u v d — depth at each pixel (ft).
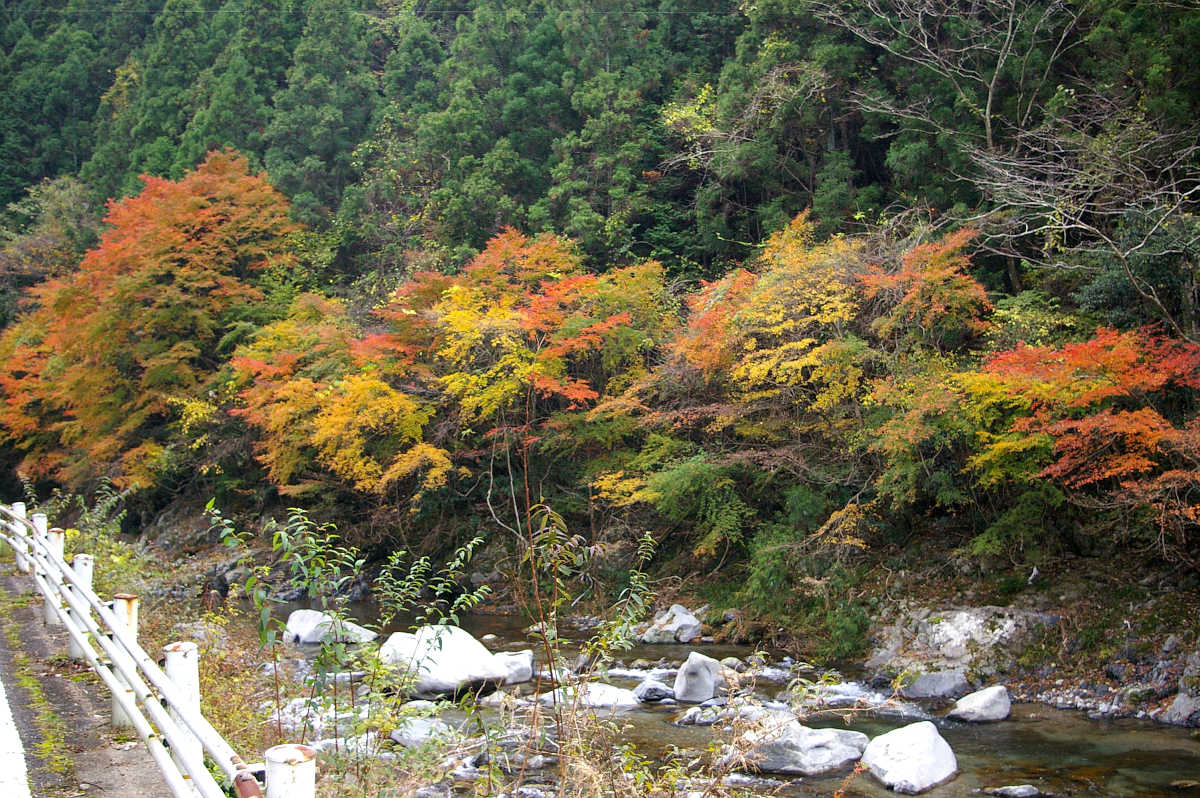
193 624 31.04
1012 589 42.09
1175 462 37.91
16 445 98.68
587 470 58.29
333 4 117.29
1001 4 62.59
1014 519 42.37
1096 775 27.58
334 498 67.92
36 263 130.41
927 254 48.60
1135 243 43.78
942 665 38.55
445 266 86.07
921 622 41.50
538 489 62.54
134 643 16.48
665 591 53.06
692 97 87.86
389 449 61.21
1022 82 60.44
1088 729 32.40
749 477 53.16
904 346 48.29
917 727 28.66
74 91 162.09
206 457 79.51
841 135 76.59
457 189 89.97
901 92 70.28
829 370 47.03
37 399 96.32
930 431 41.73
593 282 58.18
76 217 133.49
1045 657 38.09
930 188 63.31
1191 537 40.01
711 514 50.19
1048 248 51.60
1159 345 42.86
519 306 63.52
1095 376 38.19
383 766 19.31
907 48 66.03
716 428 51.72
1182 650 35.32
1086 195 48.70
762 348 51.67
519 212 86.63
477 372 56.24
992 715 33.68
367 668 19.60
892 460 44.16
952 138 62.18
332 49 115.14
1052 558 42.91
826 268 50.57
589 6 93.20
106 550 40.22
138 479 80.69
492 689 35.70
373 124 112.47
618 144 86.89
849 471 47.42
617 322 56.44
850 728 33.14
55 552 28.35
